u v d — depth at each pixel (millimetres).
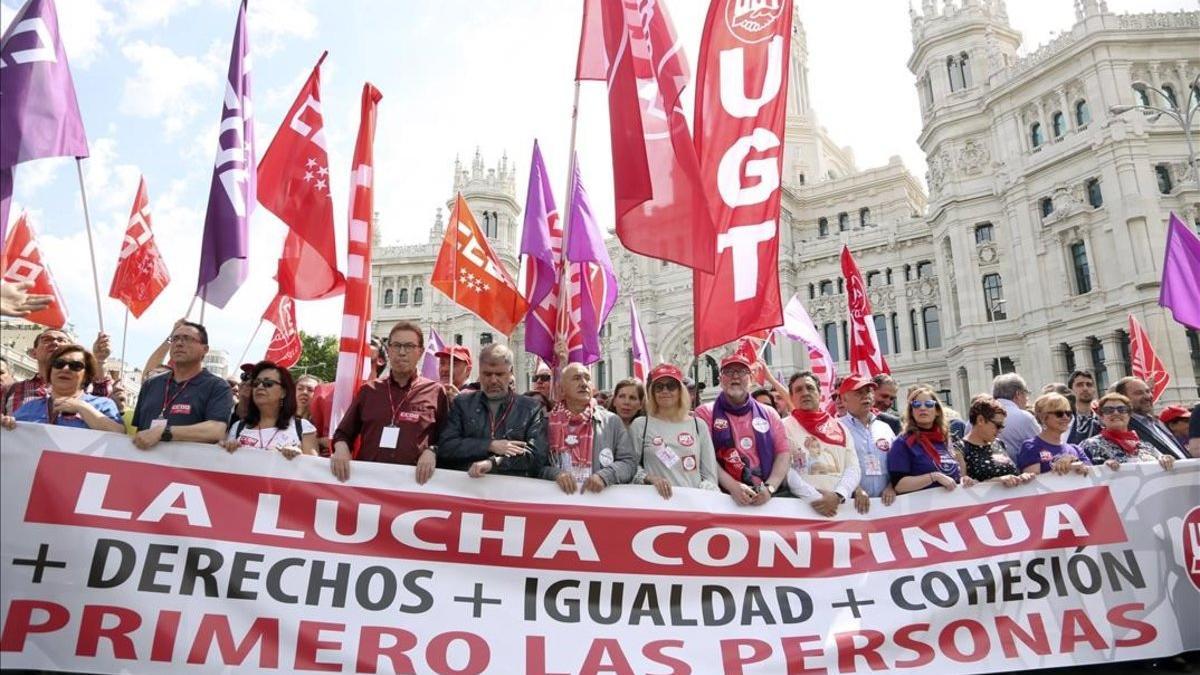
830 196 61562
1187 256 9859
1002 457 7672
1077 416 10055
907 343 52750
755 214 7977
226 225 7117
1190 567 7043
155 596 5484
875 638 6457
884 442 8180
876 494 7613
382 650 5711
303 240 8023
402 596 5941
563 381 7262
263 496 5984
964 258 45656
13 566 5285
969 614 6668
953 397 46906
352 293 7672
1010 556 6910
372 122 8031
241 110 7492
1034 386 41438
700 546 6574
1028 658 6543
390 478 6277
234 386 9562
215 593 5605
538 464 6723
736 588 6500
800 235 62219
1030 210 42844
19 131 6043
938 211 47906
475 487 6406
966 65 48656
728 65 8406
